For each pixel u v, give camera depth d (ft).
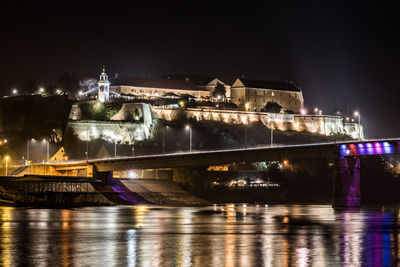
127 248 299.99
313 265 253.24
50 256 274.57
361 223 442.09
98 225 415.23
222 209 632.38
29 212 543.80
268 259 267.18
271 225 422.82
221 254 280.51
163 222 443.32
